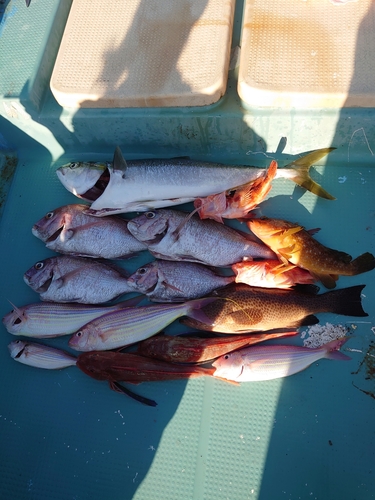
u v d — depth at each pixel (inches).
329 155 46.0
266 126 42.9
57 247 44.8
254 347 39.0
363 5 41.7
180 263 42.2
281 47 41.1
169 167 42.4
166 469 38.7
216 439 39.0
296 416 38.9
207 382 40.6
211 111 42.4
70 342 40.6
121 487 38.9
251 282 40.7
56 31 48.2
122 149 49.1
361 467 37.2
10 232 48.8
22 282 46.5
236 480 37.8
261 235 41.3
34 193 50.0
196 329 41.5
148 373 39.1
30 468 40.6
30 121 46.5
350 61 40.0
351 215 44.1
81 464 40.0
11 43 47.8
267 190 41.3
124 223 44.7
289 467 37.7
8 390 42.9
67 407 41.7
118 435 40.3
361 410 38.6
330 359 40.0
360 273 40.3
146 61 42.8
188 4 44.3
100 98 42.5
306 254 40.4
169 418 40.1
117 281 43.1
